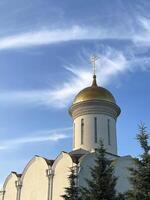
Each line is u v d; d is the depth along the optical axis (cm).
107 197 2964
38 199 4122
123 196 3003
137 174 2784
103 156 3206
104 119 4541
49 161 4281
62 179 3984
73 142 4584
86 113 4566
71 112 4722
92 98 4562
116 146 4559
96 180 3052
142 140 2859
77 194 3253
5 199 4528
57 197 3941
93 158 3994
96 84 4919
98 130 4469
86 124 4516
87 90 4681
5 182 4634
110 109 4606
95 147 4366
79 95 4691
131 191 2773
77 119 4616
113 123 4619
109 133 4512
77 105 4616
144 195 2683
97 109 4556
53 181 4066
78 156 4131
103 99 4575
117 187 4016
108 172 3098
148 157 2798
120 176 4088
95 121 4519
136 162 2833
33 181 4294
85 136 4459
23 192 4350
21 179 4447
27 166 4456
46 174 4153
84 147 4400
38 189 4181
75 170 3841
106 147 4397
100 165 3125
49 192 4028
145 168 2764
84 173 3866
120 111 4741
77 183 3756
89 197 3014
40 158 4334
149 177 2739
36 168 4331
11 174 4612
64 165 4041
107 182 3033
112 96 4728
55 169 4109
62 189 3931
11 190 4512
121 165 4153
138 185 2745
